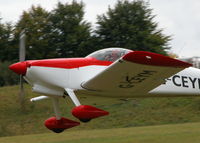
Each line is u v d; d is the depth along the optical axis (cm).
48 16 6750
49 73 2375
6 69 6091
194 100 4828
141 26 6719
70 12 6656
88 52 6525
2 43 6456
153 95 2591
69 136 2927
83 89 2412
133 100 4881
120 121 4353
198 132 2511
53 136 2997
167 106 4747
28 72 2366
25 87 5384
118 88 2408
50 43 6462
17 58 6450
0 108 4709
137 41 6544
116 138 2477
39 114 4578
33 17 6744
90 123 4316
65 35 6544
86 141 2425
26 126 4291
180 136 2334
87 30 6581
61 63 2408
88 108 2289
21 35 2491
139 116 4478
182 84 2627
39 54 6322
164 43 6650
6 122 4366
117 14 6688
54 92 2462
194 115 4444
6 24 6606
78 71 2419
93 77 2262
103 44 6550
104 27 6625
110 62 2452
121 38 6575
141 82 2314
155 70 2127
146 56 1975
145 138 2345
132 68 2109
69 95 2369
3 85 6066
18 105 4797
